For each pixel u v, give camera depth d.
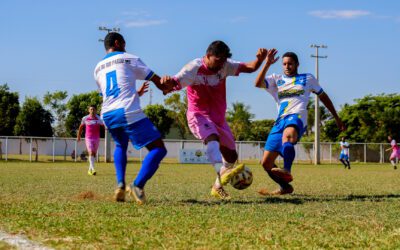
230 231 4.24
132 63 6.41
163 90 6.55
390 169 25.81
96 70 6.62
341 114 54.47
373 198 7.31
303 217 5.14
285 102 7.86
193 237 3.98
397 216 5.30
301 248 3.62
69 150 35.69
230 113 62.50
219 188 7.06
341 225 4.65
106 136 33.81
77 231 4.21
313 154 43.19
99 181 11.11
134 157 39.47
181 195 7.59
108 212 5.34
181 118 63.41
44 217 4.94
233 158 7.21
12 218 4.88
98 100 58.31
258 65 6.88
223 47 6.50
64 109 59.38
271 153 7.86
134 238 3.91
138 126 6.20
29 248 3.58
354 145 44.34
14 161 31.97
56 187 9.04
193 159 34.88
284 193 7.84
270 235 4.08
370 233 4.24
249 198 7.20
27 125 49.62
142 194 6.20
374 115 51.38
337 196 7.68
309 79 7.92
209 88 6.75
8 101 51.28
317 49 43.19
